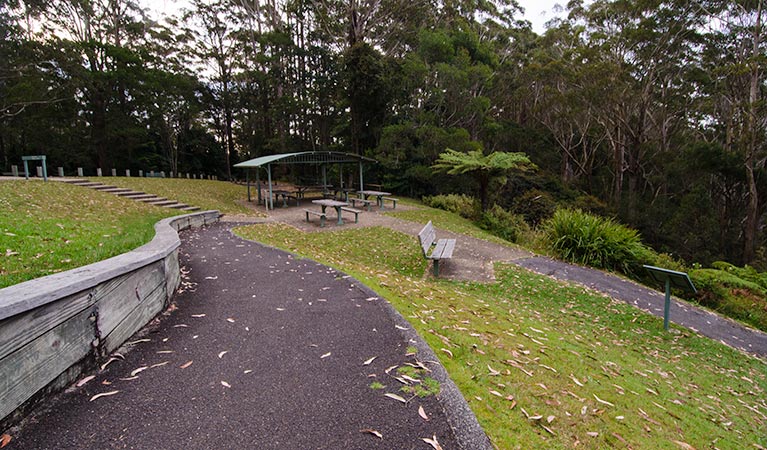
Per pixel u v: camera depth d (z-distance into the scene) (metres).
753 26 18.03
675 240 20.02
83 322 2.33
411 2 24.59
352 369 2.48
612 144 24.67
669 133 25.09
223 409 2.03
